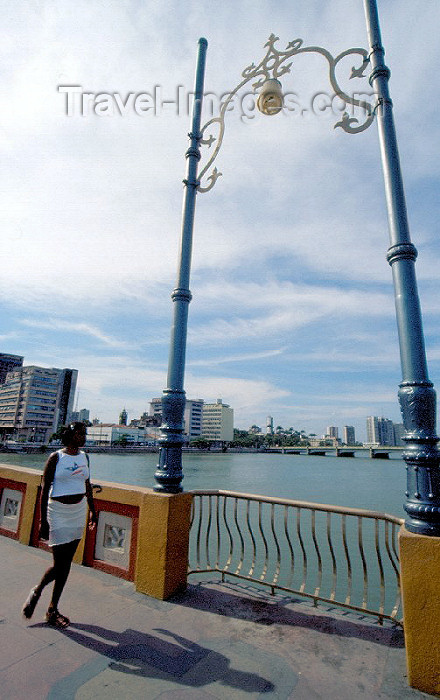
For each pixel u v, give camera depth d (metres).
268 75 4.32
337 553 20.03
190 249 4.49
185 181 4.71
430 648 2.34
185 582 3.85
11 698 2.13
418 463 2.58
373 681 2.42
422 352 2.72
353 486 53.50
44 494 3.04
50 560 4.44
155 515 3.73
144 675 2.39
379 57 3.42
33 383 129.25
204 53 5.14
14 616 3.08
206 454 160.12
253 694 2.25
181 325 4.20
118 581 3.94
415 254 2.89
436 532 2.46
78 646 2.70
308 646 2.83
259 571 16.41
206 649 2.73
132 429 151.50
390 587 15.44
